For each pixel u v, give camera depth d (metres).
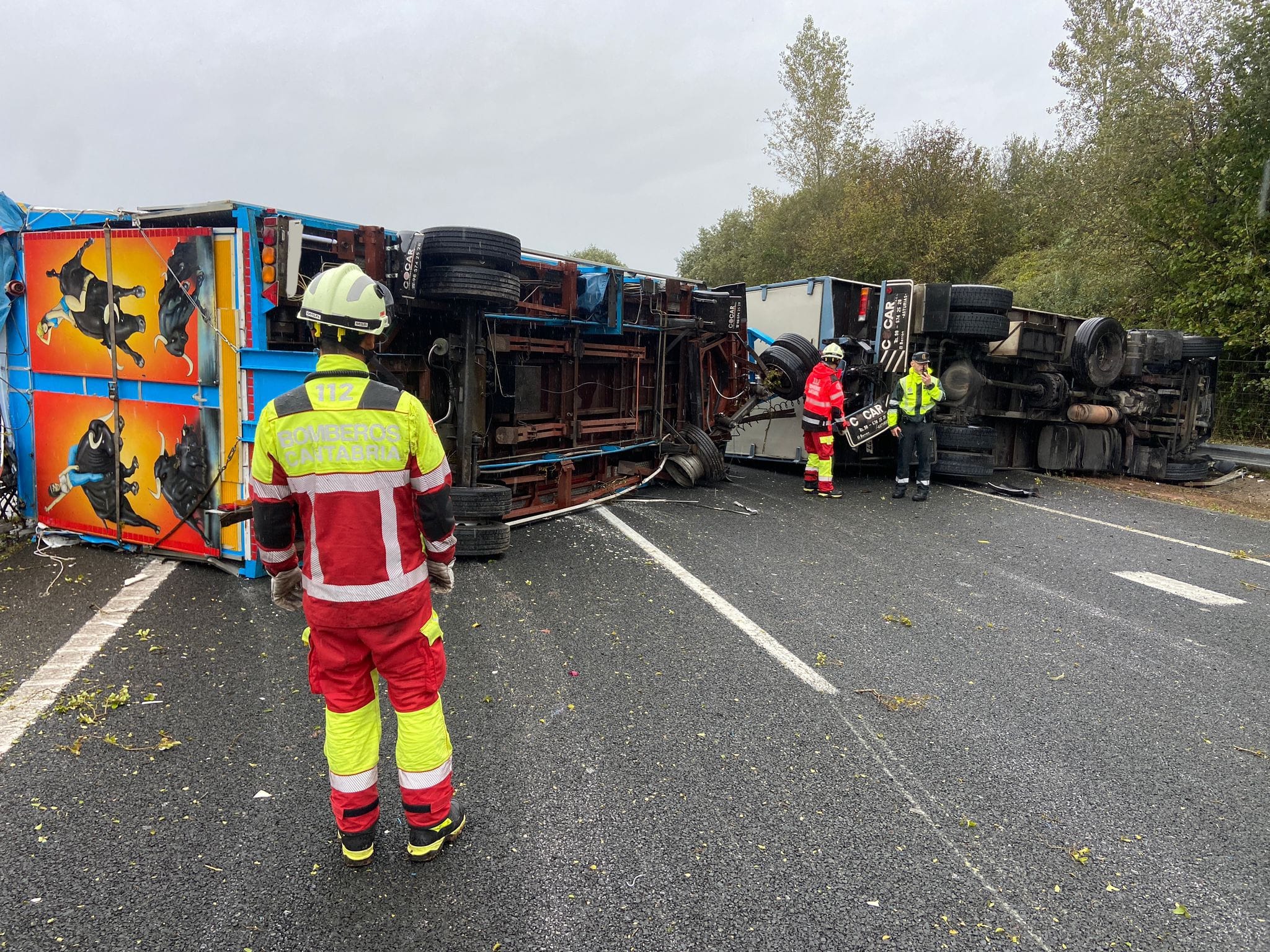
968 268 28.52
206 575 5.76
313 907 2.48
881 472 12.43
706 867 2.76
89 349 6.11
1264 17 15.55
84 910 2.43
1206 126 17.27
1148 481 13.36
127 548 6.26
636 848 2.85
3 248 6.31
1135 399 13.12
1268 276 14.86
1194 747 3.79
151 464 5.99
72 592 5.32
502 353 7.42
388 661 2.58
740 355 10.97
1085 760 3.63
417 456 2.54
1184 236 16.11
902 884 2.71
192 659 4.32
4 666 4.15
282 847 2.78
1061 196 24.75
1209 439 16.12
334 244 5.70
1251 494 12.45
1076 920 2.57
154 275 5.68
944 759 3.58
